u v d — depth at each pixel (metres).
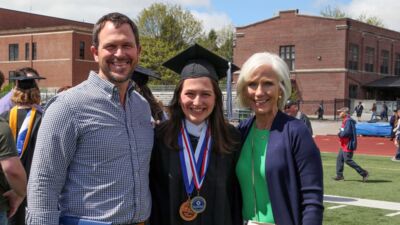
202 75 3.52
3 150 3.92
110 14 3.18
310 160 3.21
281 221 3.24
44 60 51.97
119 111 3.11
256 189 3.38
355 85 47.84
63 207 3.04
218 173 3.48
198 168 3.48
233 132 3.56
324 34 47.03
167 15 66.81
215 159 3.50
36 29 52.44
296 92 46.47
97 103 3.05
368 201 10.41
